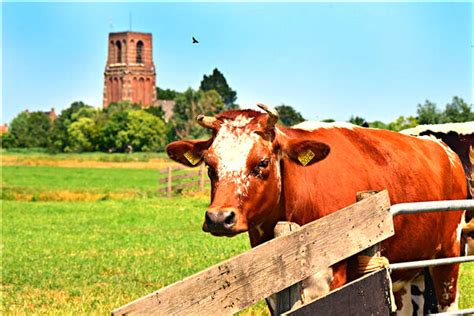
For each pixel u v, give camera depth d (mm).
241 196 6109
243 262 4668
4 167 91312
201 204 35438
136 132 147875
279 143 6535
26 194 42781
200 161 6773
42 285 14203
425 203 6027
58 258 18141
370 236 5410
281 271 4852
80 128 155000
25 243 21453
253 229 6789
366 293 5344
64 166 97438
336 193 6949
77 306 11773
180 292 4402
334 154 7172
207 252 18469
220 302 4547
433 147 8625
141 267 16297
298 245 4949
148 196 41719
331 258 5141
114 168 93062
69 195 41219
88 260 17641
